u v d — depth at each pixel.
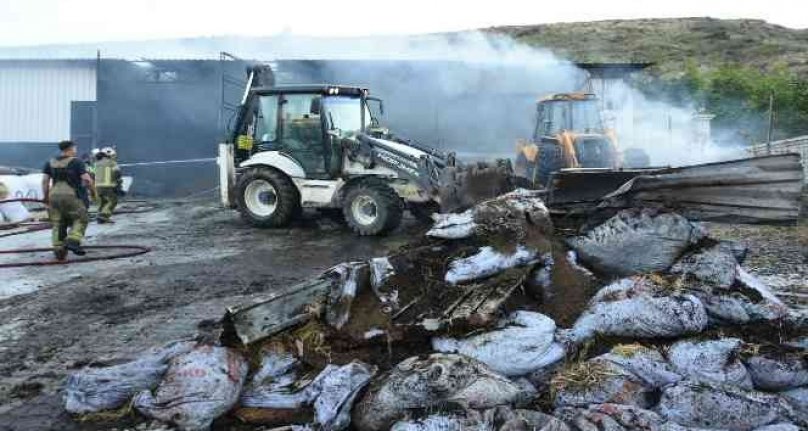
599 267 4.28
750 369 3.34
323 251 8.16
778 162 4.30
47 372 4.19
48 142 20.94
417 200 9.16
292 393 3.36
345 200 9.27
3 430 3.35
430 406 2.94
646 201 4.49
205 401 3.22
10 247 8.93
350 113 10.07
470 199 8.67
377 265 4.07
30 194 13.12
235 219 11.62
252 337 3.63
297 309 3.85
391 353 3.61
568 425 2.80
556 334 3.61
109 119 20.48
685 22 48.22
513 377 3.43
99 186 11.18
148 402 3.27
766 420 2.99
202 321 5.22
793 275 6.18
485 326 3.56
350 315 3.79
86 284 6.54
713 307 3.71
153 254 8.17
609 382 3.17
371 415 3.06
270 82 11.33
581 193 4.67
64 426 3.37
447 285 3.99
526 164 12.29
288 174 9.69
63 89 20.81
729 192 4.38
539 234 4.32
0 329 5.10
